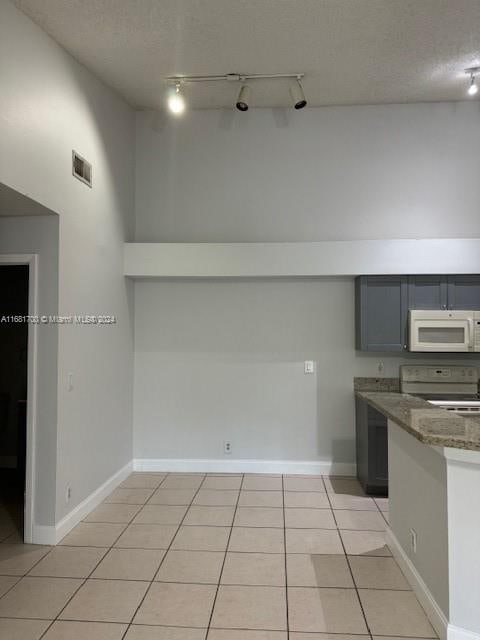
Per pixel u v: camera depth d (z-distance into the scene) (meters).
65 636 2.31
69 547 3.26
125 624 2.41
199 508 3.95
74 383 3.58
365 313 4.55
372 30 3.40
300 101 4.12
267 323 4.91
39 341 3.34
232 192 4.95
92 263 3.93
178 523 3.65
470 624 2.15
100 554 3.16
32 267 3.34
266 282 4.91
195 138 4.98
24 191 2.90
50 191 3.22
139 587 2.76
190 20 3.24
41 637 2.31
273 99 4.67
